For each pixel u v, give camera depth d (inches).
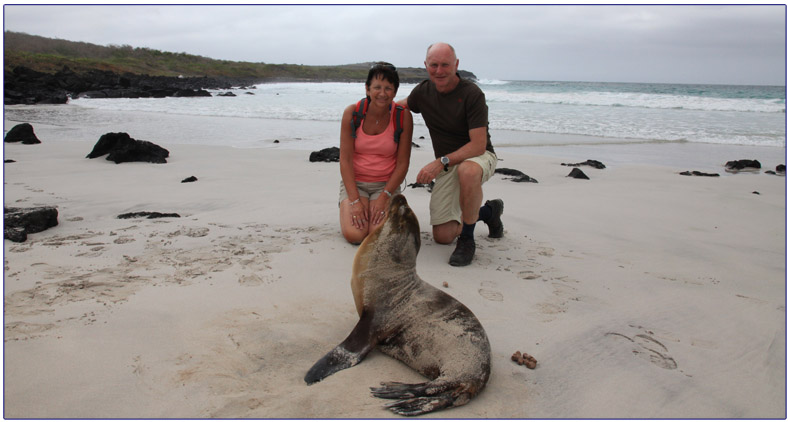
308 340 119.8
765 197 310.3
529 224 230.4
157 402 94.7
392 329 116.9
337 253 175.9
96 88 1583.4
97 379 100.3
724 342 128.3
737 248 205.0
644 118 844.0
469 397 101.0
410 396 99.7
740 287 163.9
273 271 158.1
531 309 141.5
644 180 364.2
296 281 151.4
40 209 200.5
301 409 95.0
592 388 106.9
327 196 274.1
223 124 763.4
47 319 122.0
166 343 114.4
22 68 1541.6
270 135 630.5
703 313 143.8
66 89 1533.0
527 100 1213.7
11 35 2878.9
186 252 173.2
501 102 1182.9
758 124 756.0
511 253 188.4
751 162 430.6
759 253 199.3
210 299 137.0
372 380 106.7
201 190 289.9
